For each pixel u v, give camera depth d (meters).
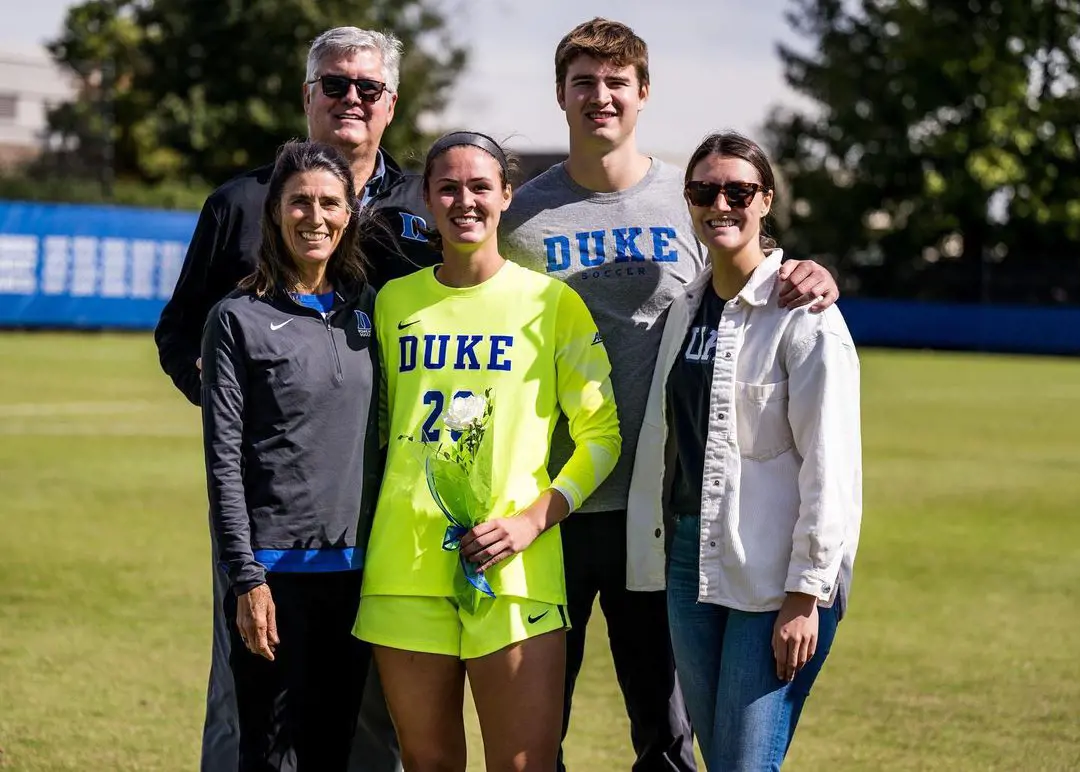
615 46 4.44
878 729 5.69
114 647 6.69
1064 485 12.60
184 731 5.48
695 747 5.59
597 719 5.82
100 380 19.92
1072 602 8.05
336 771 3.98
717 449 3.85
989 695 6.18
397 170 4.69
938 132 39.22
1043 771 5.19
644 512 4.24
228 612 3.87
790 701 3.80
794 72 40.97
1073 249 39.88
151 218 29.77
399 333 3.99
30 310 28.41
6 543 9.08
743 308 3.88
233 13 39.53
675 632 3.99
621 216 4.53
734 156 3.86
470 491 3.80
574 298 4.06
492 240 4.00
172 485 11.52
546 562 3.92
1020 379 25.36
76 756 5.16
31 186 30.97
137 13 41.19
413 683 3.86
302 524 3.80
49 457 12.92
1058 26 39.12
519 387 3.92
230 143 40.75
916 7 38.78
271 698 3.82
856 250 40.00
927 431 16.91
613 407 4.06
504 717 3.84
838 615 3.85
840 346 3.76
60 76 32.47
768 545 3.80
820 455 3.70
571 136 4.55
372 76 4.42
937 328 35.59
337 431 3.85
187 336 4.48
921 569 8.95
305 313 3.87
